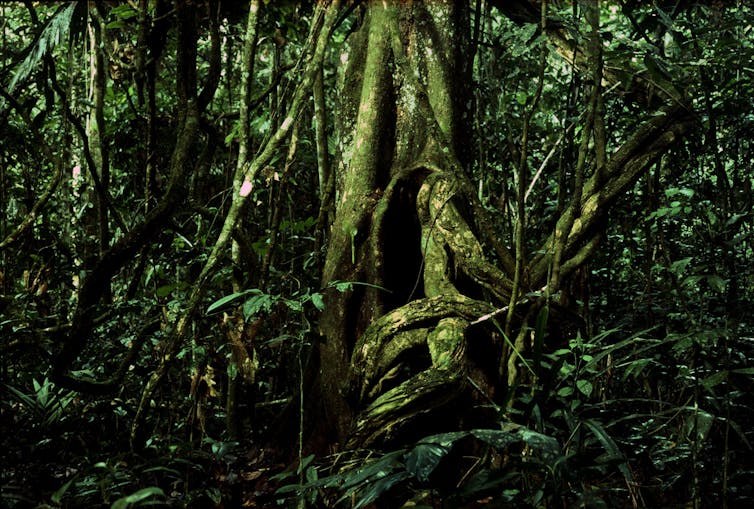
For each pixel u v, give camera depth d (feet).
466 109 13.84
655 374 12.35
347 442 10.78
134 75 13.35
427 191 12.72
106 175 13.53
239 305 11.49
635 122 14.84
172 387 13.74
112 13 13.73
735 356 11.25
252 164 10.94
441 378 10.62
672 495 10.25
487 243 13.66
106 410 11.94
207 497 10.75
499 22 20.02
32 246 15.75
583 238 12.67
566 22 12.34
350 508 9.08
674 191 11.26
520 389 10.76
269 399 15.19
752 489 9.84
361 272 13.00
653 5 13.32
